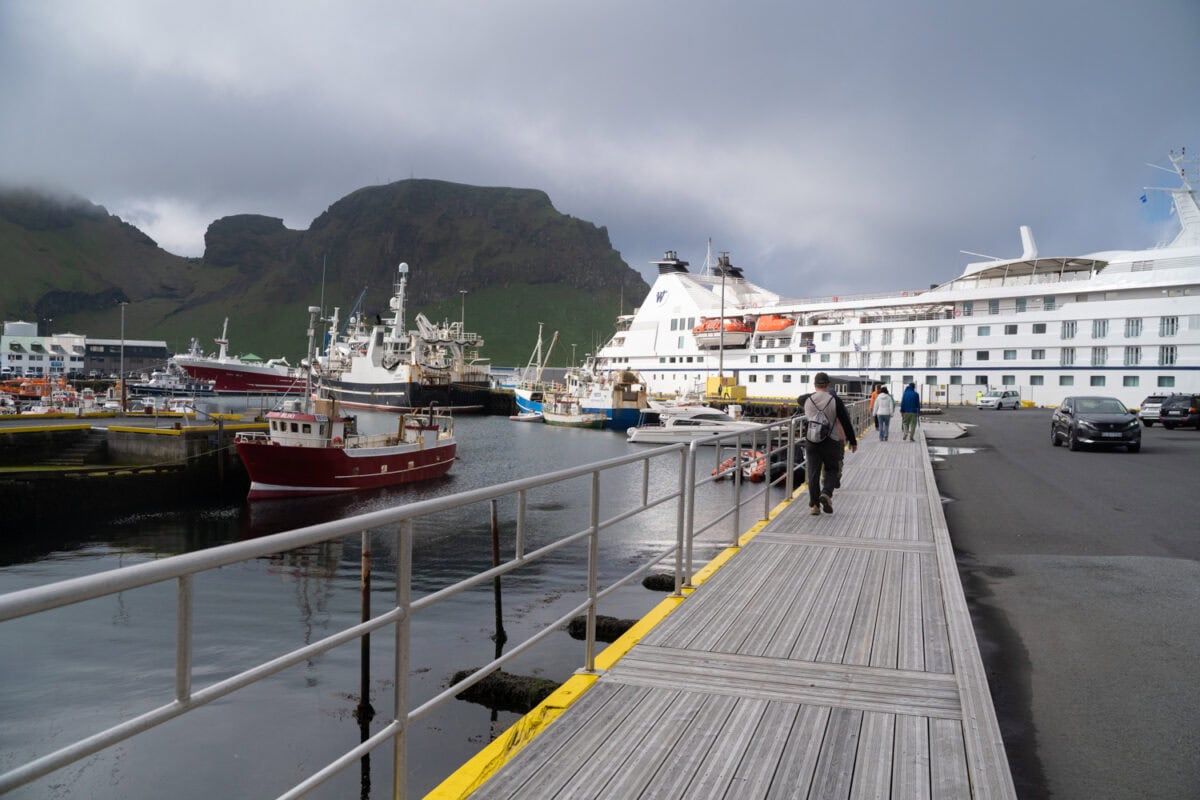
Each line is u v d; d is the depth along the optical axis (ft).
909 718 13.75
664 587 44.70
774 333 245.24
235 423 150.82
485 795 10.91
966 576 27.48
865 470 55.26
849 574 24.25
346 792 22.45
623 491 99.40
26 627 30.48
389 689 31.40
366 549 14.84
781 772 11.72
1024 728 14.89
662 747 12.51
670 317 273.33
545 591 48.26
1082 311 196.54
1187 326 183.83
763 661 16.60
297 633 36.88
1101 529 36.06
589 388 263.70
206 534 91.40
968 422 133.08
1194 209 205.77
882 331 223.92
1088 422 76.64
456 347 389.60
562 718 13.58
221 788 23.44
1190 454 74.95
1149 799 12.15
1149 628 21.26
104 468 102.68
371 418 288.71
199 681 30.12
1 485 89.35
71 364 601.21
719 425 171.53
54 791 23.88
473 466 150.61
